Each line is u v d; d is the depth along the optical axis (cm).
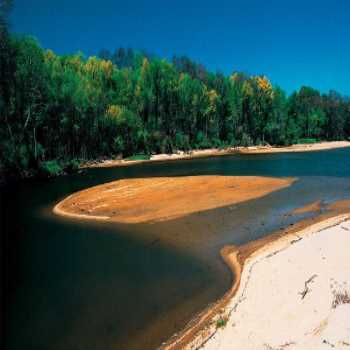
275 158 4969
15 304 845
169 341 691
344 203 1784
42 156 3578
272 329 674
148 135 5800
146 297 870
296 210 1656
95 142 5038
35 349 685
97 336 722
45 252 1184
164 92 6481
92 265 1070
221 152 6669
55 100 3978
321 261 973
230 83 7769
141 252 1170
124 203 1869
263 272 941
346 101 10812
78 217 1623
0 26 2459
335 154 5559
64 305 841
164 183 2459
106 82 5831
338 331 643
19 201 1995
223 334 680
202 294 874
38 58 3500
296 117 9506
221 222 1477
